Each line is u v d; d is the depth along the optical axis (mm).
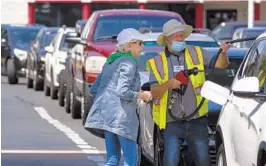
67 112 36812
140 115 20516
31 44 51875
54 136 28547
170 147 16391
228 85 21656
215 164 18344
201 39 26094
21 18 80625
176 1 78562
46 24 80812
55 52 42625
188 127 16312
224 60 16422
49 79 44406
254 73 15359
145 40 26203
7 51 55406
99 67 30141
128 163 16656
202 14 80438
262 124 13312
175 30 16125
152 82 16438
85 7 79062
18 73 54625
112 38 31766
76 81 33188
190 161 17875
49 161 23062
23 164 22438
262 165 13195
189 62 16328
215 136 17219
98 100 16688
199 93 16219
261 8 79500
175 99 16219
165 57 16422
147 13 33000
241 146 14625
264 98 13703
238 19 81312
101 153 24625
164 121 16344
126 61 16422
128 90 16312
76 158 23656
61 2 80062
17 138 27984
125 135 16469
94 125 16672
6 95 46375
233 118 15477
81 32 36438
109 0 78625
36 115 35812
